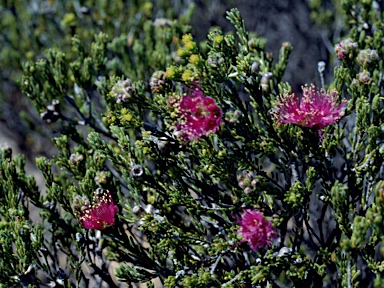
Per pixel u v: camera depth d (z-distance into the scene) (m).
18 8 0.89
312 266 0.46
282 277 0.55
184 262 0.47
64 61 0.55
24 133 0.99
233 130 0.46
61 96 0.57
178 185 0.47
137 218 0.47
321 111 0.45
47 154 0.98
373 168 0.47
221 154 0.45
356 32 0.53
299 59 0.92
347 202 0.45
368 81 0.47
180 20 0.72
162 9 0.84
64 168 0.51
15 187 0.50
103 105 0.59
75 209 0.47
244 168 0.46
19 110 0.98
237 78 0.46
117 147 0.54
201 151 0.46
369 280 0.50
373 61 0.48
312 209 0.58
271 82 0.49
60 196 0.49
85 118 0.54
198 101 0.44
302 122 0.45
